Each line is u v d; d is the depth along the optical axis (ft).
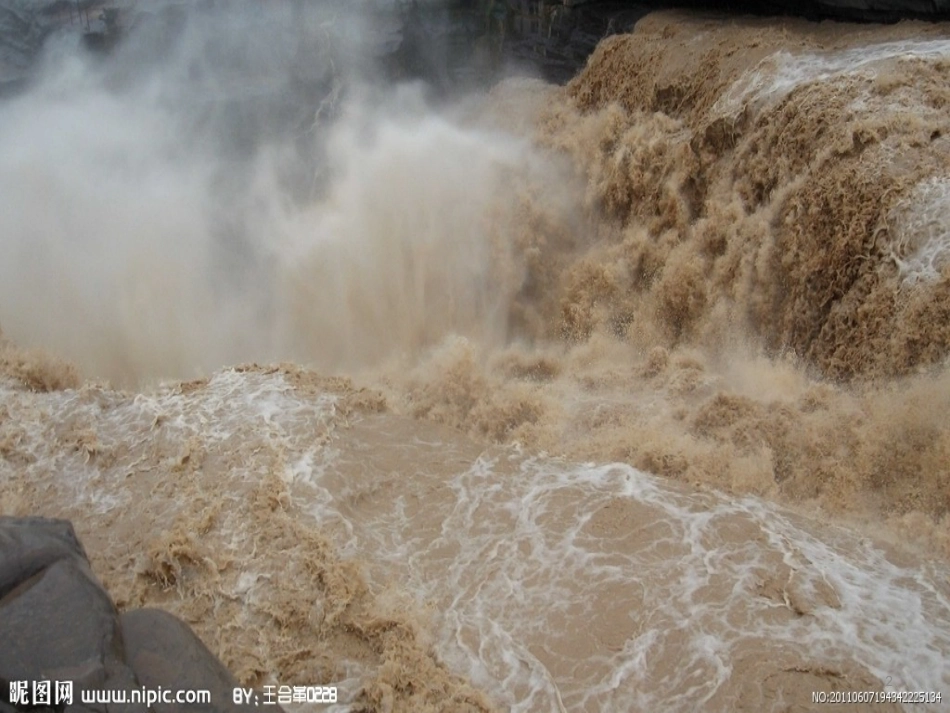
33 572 12.91
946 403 24.98
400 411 28.30
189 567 20.40
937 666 17.72
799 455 25.48
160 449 24.22
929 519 22.49
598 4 58.75
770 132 34.99
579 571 20.49
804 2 45.24
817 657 17.98
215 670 12.83
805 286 32.17
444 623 19.20
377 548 21.22
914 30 40.42
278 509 21.97
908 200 29.04
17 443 24.61
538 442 26.86
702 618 19.07
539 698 17.43
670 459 25.04
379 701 17.21
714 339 35.09
